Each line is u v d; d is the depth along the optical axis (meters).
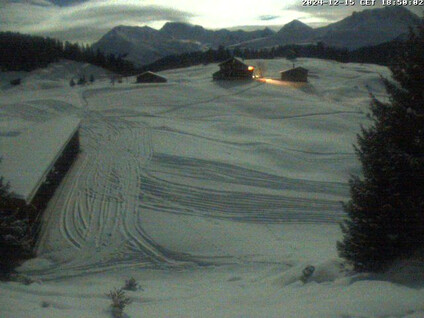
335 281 7.39
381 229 7.88
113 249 13.05
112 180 19.47
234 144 27.12
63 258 12.41
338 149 26.14
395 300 5.29
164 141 26.58
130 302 6.55
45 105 38.91
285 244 13.34
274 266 11.12
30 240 12.23
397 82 8.53
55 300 6.37
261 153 25.33
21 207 12.62
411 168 7.76
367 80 65.25
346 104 45.09
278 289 7.45
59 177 19.17
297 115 37.72
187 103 42.50
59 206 16.39
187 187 18.91
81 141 26.73
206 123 33.97
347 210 8.41
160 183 19.19
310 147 26.59
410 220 7.78
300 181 20.47
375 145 8.27
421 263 7.28
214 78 62.47
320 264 8.52
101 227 14.64
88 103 42.03
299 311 5.23
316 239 14.00
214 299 6.92
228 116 37.09
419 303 5.16
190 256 12.52
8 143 19.44
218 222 15.51
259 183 19.94
